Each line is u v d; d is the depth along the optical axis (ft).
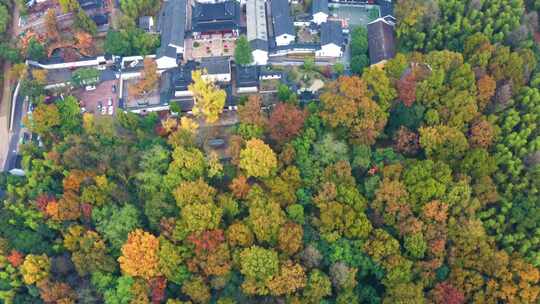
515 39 632.79
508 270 495.82
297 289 491.72
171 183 530.68
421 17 654.94
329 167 530.68
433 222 509.35
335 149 537.24
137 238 497.05
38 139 625.00
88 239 509.35
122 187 542.57
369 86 577.84
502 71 593.42
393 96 572.51
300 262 495.82
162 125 597.11
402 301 473.67
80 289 505.66
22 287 530.27
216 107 590.14
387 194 508.94
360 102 552.82
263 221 493.77
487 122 551.18
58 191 563.48
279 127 552.00
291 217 514.27
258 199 510.99
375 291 508.94
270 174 537.65
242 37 645.10
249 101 565.94
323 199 513.86
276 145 562.66
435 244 500.74
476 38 617.62
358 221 499.92
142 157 548.72
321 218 508.12
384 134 581.53
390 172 526.98
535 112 567.59
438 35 654.94
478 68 593.01
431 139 542.16
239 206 534.78
